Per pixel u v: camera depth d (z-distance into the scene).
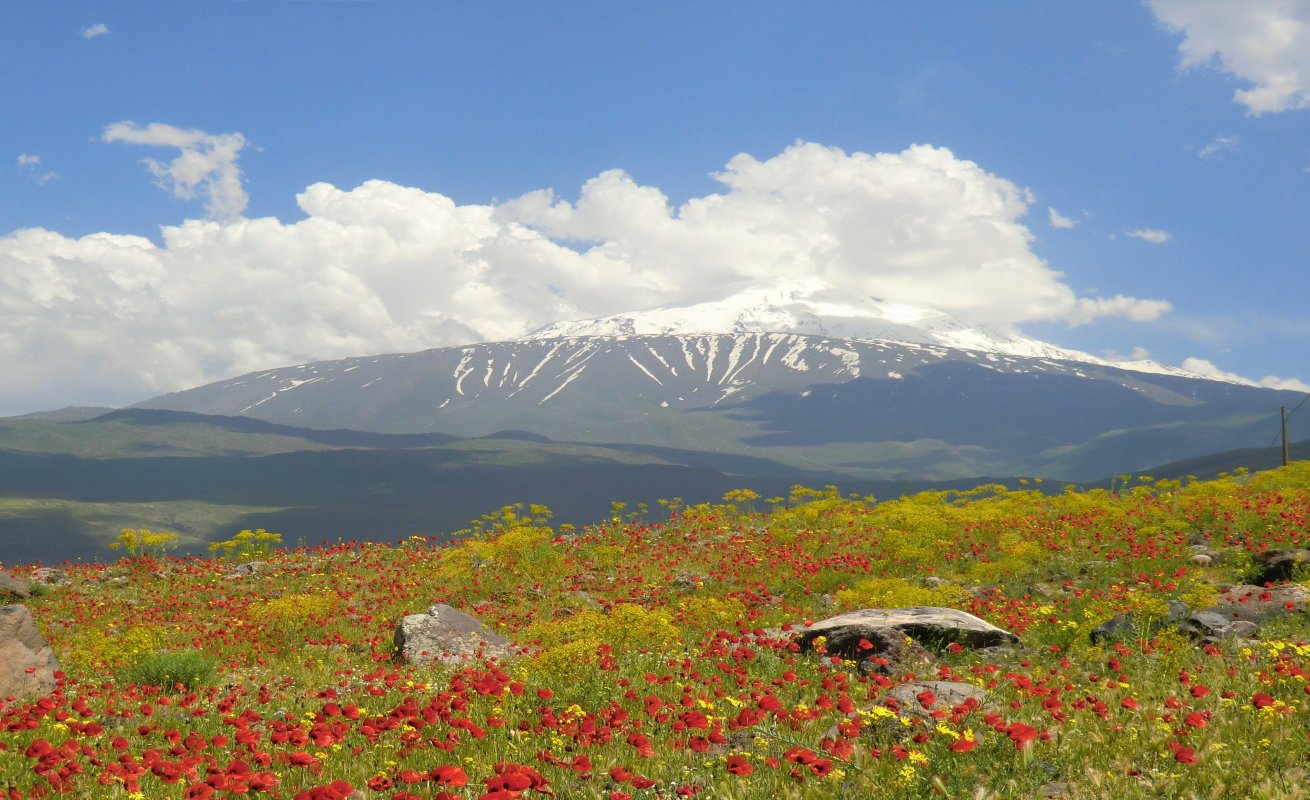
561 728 8.43
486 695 10.07
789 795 6.62
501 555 27.75
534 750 8.12
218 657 17.89
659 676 11.46
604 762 7.63
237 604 24.89
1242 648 11.24
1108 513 26.94
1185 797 6.49
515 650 17.38
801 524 32.56
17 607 13.73
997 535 26.42
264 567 32.00
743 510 39.03
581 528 36.81
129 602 26.09
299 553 34.72
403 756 7.87
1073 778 7.01
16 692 12.70
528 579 26.92
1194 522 25.39
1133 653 11.73
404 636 17.77
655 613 13.91
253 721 10.49
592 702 10.18
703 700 10.03
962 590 19.97
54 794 7.14
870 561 24.70
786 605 19.50
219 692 13.16
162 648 17.67
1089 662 12.01
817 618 18.69
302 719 9.91
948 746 7.38
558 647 11.70
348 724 9.41
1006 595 19.44
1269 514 23.86
